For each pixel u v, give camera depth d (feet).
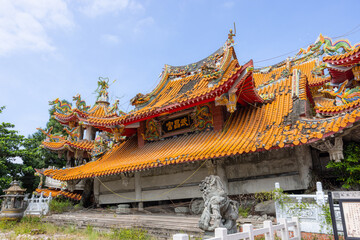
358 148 38.47
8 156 102.94
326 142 36.47
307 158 42.96
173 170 54.49
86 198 72.38
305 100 44.91
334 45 53.83
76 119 94.68
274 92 55.36
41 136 140.36
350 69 52.42
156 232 41.34
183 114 57.41
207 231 30.78
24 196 66.08
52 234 49.55
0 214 63.87
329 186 42.22
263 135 42.42
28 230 51.52
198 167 51.39
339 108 47.47
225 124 52.24
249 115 51.98
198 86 60.39
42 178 102.06
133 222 47.03
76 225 54.34
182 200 54.54
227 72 52.75
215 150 41.96
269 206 40.01
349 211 24.43
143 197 57.41
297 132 38.09
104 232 46.34
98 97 98.73
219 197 31.07
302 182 41.68
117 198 63.16
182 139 55.52
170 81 72.84
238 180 46.98
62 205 69.87
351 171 37.78
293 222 29.94
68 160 90.89
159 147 56.80
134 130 68.95
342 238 30.01
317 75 76.13
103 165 61.57
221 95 46.39
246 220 38.96
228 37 59.06
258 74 95.25
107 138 77.00
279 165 44.14
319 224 31.83
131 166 49.47
